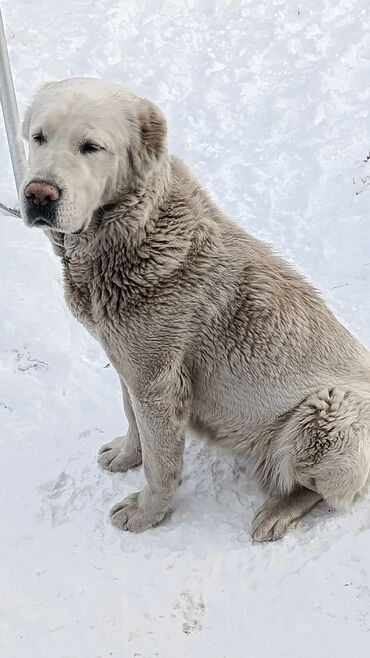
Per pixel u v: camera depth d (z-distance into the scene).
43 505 3.49
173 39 8.16
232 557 3.23
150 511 3.34
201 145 6.65
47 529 3.38
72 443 3.84
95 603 3.04
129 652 2.87
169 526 3.40
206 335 3.19
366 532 3.28
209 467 3.69
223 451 3.68
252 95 7.23
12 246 5.27
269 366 3.25
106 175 2.86
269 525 3.30
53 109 2.80
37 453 3.78
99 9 8.66
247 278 3.19
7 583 3.12
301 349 3.29
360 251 5.33
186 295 3.08
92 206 2.87
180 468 3.33
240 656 2.86
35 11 8.75
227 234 3.24
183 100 7.26
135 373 3.22
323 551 3.22
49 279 5.02
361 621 2.95
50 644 2.89
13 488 3.57
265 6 8.62
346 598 3.03
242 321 3.19
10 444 3.84
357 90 7.12
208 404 3.43
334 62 7.46
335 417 3.18
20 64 7.65
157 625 2.97
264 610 3.02
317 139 6.55
